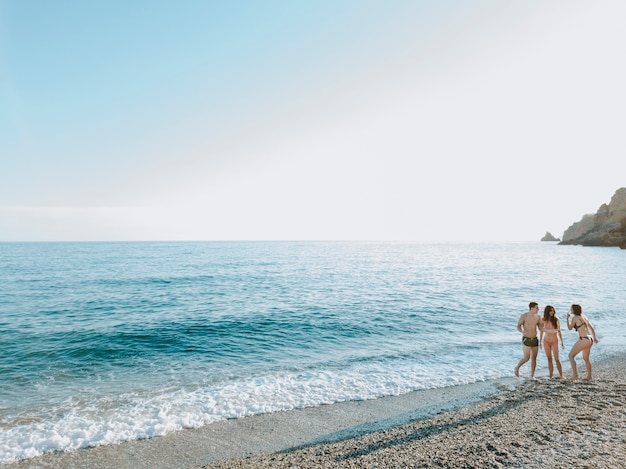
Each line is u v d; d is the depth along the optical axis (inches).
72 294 1140.5
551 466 213.2
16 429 313.3
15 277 1621.6
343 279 1542.8
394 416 333.7
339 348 574.9
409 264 2476.6
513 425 285.7
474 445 251.8
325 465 240.2
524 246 7263.8
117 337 631.2
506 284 1362.0
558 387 384.5
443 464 226.1
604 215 4520.2
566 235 6176.2
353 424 320.2
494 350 556.1
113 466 260.7
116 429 314.8
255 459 260.8
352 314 818.8
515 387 395.2
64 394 394.0
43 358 523.8
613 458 219.0
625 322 733.3
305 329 690.2
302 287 1293.1
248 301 1001.5
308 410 353.7
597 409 315.0
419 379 435.5
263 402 372.8
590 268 2073.1
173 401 374.6
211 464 257.9
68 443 291.3
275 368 480.7
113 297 1080.2
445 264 2460.6
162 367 486.6
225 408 358.0
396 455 245.9
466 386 409.7
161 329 685.3
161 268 2128.4
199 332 666.8
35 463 264.7
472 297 1057.5
